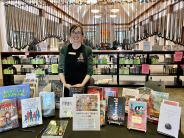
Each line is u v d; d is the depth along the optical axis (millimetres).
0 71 6723
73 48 1868
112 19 10125
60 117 1436
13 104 1291
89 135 1162
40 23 6520
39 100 1354
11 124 1264
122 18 10094
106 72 5688
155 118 1360
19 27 6055
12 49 6211
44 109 1433
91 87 1544
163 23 6363
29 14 6250
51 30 7164
